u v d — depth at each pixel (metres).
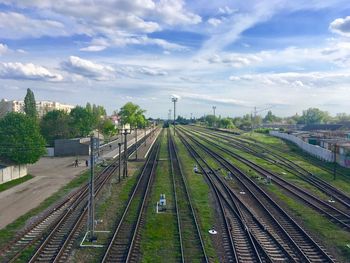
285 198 35.78
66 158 69.56
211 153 73.06
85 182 44.59
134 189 39.09
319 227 26.75
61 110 87.25
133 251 21.80
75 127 85.44
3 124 46.91
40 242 23.31
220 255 21.31
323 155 65.56
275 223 27.30
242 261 20.30
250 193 37.72
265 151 77.75
